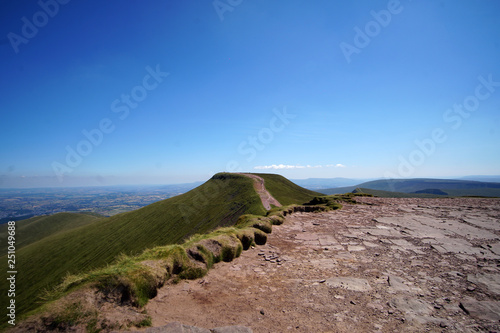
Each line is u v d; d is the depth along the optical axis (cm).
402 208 1877
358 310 464
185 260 600
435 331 396
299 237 1056
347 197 2347
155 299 469
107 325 351
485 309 458
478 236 1028
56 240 8288
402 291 543
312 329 403
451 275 630
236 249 784
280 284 592
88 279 399
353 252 844
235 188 10025
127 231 7838
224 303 489
